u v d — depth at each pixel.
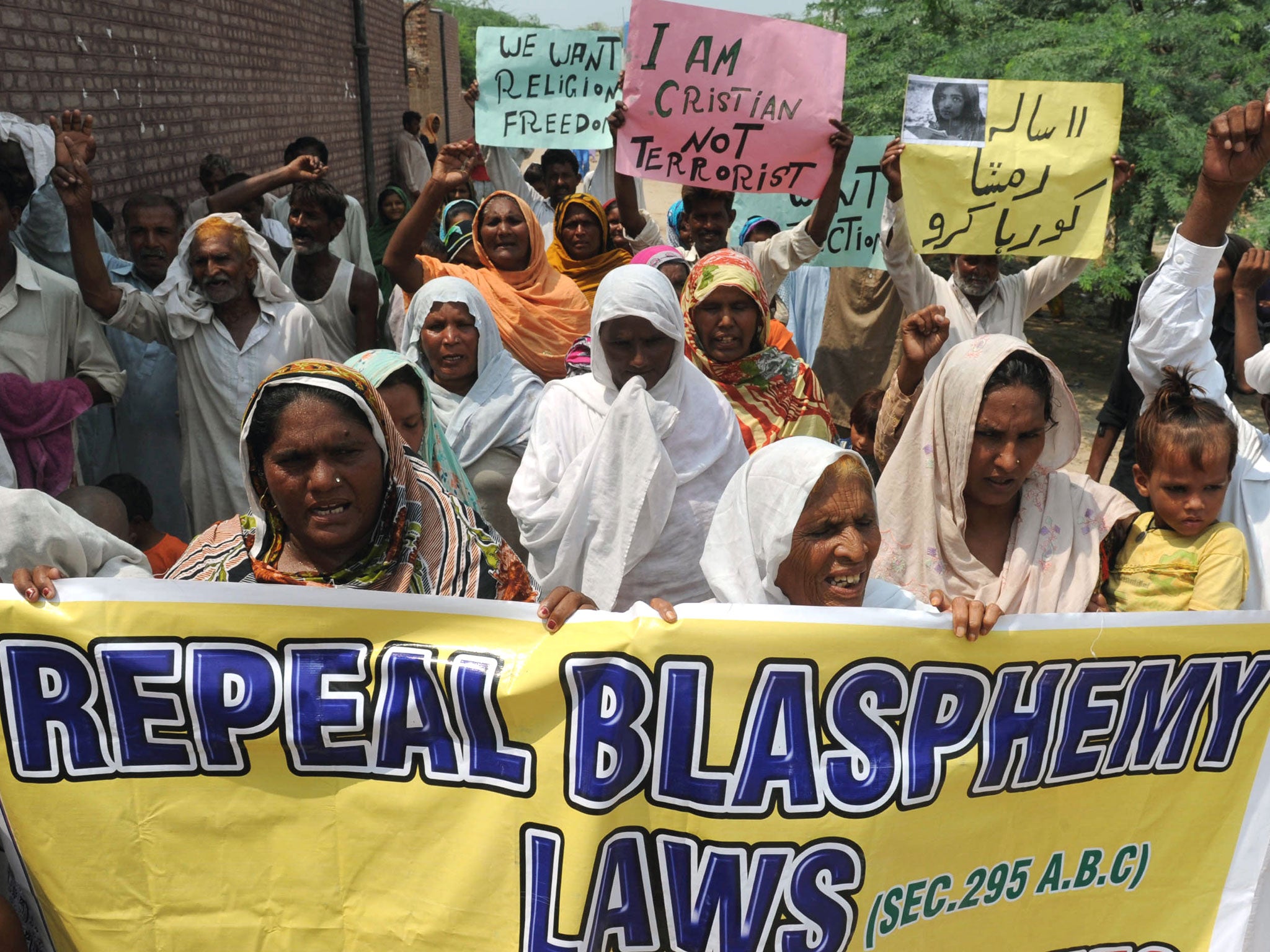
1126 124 8.35
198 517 4.30
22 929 1.99
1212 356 2.93
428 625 2.03
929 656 2.05
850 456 2.17
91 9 6.31
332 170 13.17
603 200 7.33
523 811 2.02
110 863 2.05
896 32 9.62
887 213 4.16
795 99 3.95
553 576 2.97
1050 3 9.46
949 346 4.19
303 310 4.27
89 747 2.02
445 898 2.05
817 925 2.08
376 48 15.73
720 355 3.47
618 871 2.06
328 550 2.18
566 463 3.00
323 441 2.04
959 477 2.46
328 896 2.07
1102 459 4.42
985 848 2.14
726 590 2.27
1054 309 11.07
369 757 2.04
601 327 2.95
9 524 2.23
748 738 2.03
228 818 2.05
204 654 2.01
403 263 4.73
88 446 4.51
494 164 7.32
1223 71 8.46
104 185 6.48
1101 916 2.23
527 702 2.01
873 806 2.06
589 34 5.18
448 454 3.26
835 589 2.18
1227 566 2.51
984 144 3.57
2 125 4.51
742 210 5.52
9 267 3.65
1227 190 2.75
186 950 2.08
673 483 2.88
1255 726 2.20
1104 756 2.16
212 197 5.21
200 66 8.32
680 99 3.95
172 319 4.08
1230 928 2.25
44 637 1.99
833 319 6.44
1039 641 2.09
